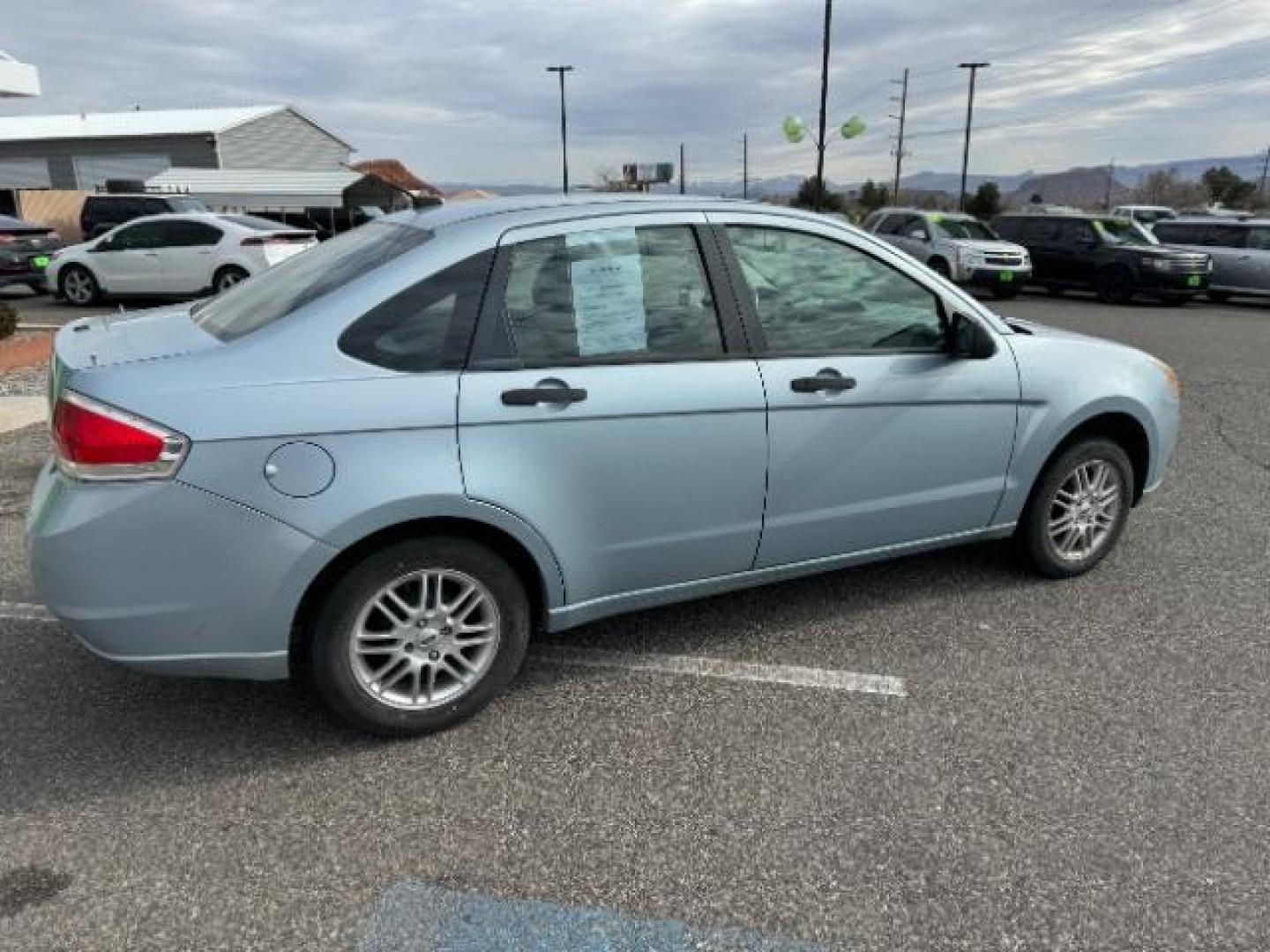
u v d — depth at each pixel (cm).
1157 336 1397
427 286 297
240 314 318
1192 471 634
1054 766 301
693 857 261
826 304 356
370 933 233
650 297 325
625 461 318
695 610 413
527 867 256
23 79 1177
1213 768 300
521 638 324
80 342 311
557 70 4659
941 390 374
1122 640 386
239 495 271
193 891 247
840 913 240
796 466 350
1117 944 231
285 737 317
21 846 263
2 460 626
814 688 348
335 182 3312
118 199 2042
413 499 285
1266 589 437
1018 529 436
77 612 274
